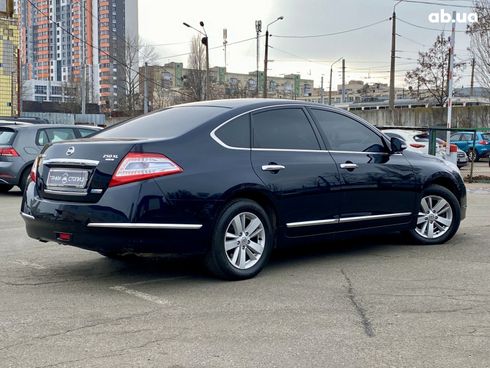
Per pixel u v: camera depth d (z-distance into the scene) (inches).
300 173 229.0
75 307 184.4
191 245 202.5
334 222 240.4
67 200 201.6
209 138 211.9
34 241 294.2
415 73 1662.2
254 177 215.5
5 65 1074.1
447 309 183.9
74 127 507.5
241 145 218.8
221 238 208.4
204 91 1968.5
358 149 254.7
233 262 214.7
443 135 900.0
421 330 165.2
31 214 212.1
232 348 151.1
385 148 265.0
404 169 266.8
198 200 201.0
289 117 237.9
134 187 191.6
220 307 184.7
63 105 2399.1
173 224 196.5
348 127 256.8
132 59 2142.0
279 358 144.9
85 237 194.9
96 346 151.9
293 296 197.3
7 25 1071.6
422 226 283.1
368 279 219.9
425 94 2231.8
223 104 233.6
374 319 174.1
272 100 240.7
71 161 203.2
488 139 1032.8
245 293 200.5
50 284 212.7
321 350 150.1
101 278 222.1
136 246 193.0
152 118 235.5
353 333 162.4
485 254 263.7
